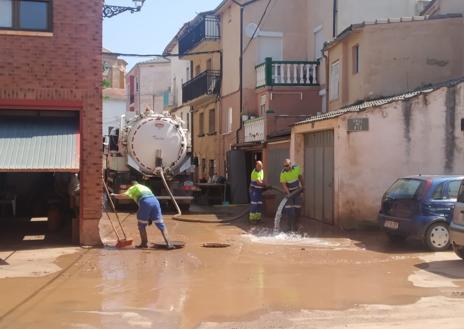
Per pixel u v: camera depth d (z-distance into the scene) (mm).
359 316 7301
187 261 11125
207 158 33969
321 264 10766
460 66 20031
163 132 20562
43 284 9211
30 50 12469
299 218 16812
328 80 23844
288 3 27969
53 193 17031
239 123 27859
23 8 12461
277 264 10797
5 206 18281
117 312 7578
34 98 12477
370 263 10844
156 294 8523
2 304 8000
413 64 19938
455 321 7043
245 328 6855
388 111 15016
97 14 12727
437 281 9250
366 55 20031
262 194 19141
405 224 12227
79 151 12328
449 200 12148
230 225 16750
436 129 15109
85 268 10461
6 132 12477
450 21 20047
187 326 6957
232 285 9078
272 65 25953
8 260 11250
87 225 12898
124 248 12617
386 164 14977
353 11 24219
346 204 14992
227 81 30016
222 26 30828
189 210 21094
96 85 12742
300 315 7379
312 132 17828
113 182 21781
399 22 19938
